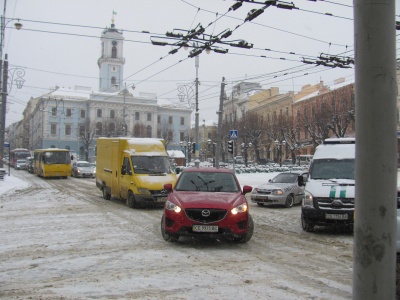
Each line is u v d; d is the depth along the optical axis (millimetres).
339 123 37000
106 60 89062
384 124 2850
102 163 18219
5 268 6391
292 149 47000
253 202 17547
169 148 89812
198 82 24953
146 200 14102
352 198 9453
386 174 2838
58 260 6906
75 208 14445
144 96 88062
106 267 6457
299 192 16703
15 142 124500
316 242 8789
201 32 12688
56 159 33875
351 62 14727
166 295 5031
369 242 2836
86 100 82500
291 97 58781
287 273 6184
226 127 60906
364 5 2902
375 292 2807
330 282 5730
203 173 9656
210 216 8000
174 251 7668
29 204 15656
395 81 2914
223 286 5445
